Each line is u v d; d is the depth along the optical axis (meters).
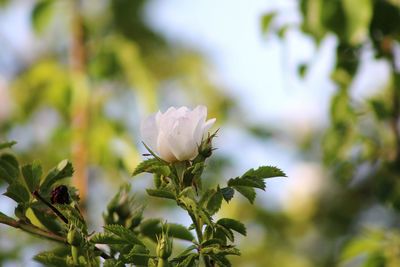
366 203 10.88
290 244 11.20
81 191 9.02
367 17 7.34
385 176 8.09
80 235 4.52
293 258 11.06
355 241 7.61
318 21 7.43
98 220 9.12
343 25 7.38
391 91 8.09
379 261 7.50
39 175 4.78
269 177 4.43
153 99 10.08
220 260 4.37
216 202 4.45
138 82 10.09
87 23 10.65
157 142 4.52
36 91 10.37
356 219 11.01
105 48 10.16
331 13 7.38
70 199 4.73
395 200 8.07
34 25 10.70
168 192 4.39
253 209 11.08
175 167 4.50
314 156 11.74
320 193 11.19
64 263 4.68
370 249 7.55
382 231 7.65
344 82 8.00
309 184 11.23
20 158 10.07
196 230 4.46
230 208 10.95
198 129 4.51
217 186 4.43
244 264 10.88
